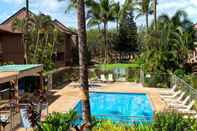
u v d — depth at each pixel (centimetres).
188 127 1462
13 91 2588
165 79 3906
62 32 6316
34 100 2923
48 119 1570
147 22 7119
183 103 2802
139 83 4353
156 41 4319
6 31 4494
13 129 1964
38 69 3161
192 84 3519
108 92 3709
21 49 5056
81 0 1399
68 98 3247
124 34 8225
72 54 7244
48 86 3722
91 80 4612
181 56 4338
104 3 7275
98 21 7381
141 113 3034
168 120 1473
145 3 7075
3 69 2691
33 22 5503
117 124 1616
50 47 5466
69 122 1562
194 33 4659
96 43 8538
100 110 3178
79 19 1407
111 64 7262
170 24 4409
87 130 1422
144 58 4591
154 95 3378
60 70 4369
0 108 2317
